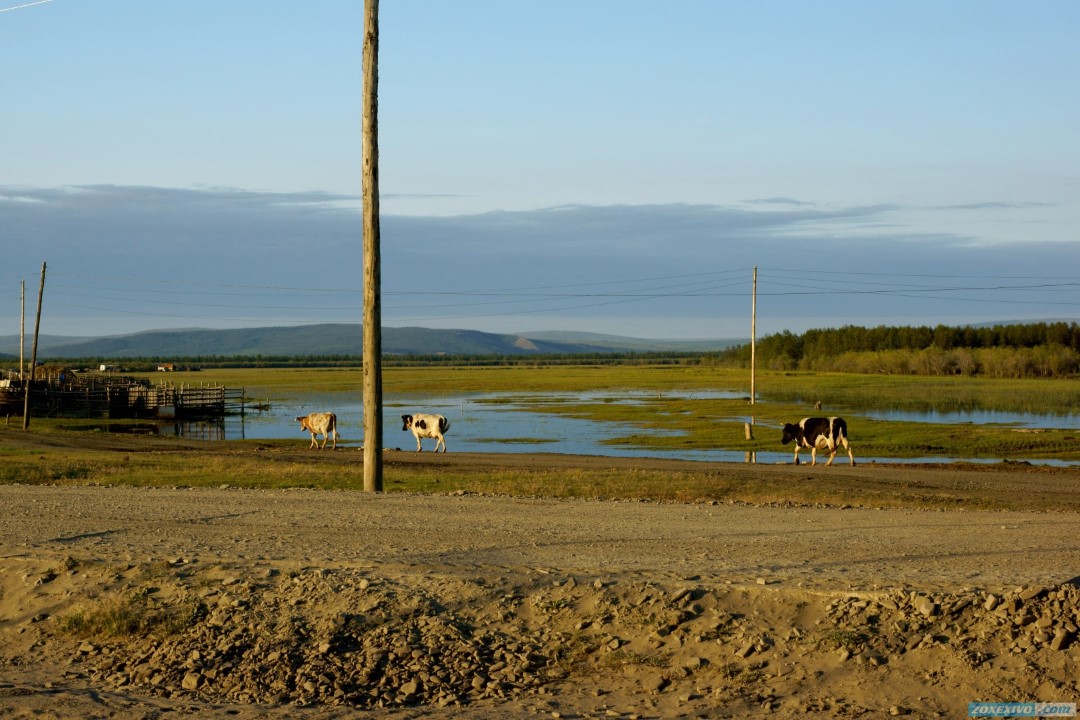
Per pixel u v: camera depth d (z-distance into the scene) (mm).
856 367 147125
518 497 19562
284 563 12062
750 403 72625
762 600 9922
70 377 85812
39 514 16953
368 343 21906
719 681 8789
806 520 15891
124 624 10711
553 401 85438
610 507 17688
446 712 8617
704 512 16984
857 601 9625
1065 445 44062
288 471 28984
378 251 21938
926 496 23141
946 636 8914
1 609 11695
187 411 74750
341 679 9344
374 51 21641
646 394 95812
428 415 42438
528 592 10648
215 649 10023
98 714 8719
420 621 10156
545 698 8836
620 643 9562
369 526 15250
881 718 7973
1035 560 11617
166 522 15875
